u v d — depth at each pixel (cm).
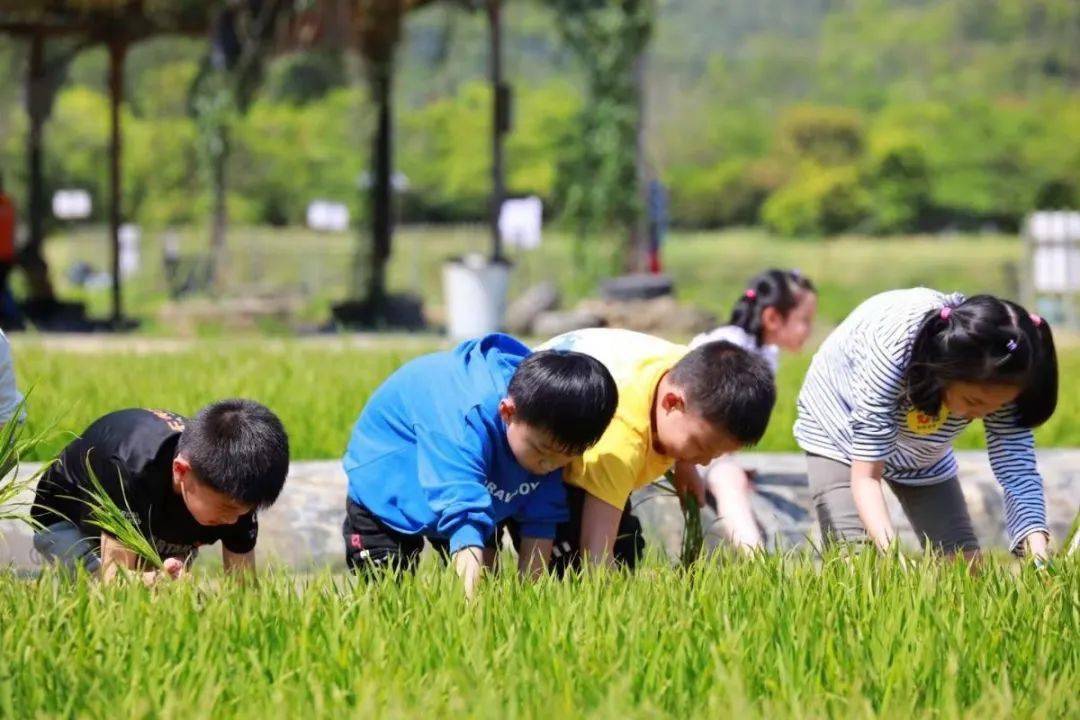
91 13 2316
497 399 525
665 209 2444
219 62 2441
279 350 1295
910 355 545
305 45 2336
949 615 445
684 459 542
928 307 550
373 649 406
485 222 6831
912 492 629
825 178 7169
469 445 520
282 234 5844
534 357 512
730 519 701
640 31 2158
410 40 2670
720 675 375
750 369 525
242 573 523
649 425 543
